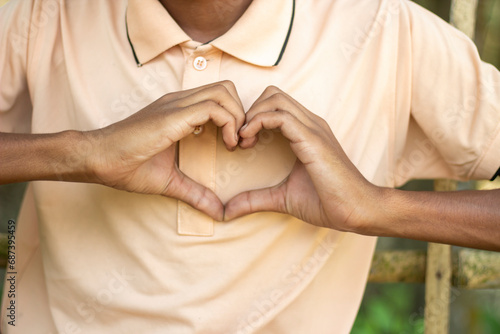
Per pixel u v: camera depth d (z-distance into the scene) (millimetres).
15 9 836
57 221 819
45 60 825
